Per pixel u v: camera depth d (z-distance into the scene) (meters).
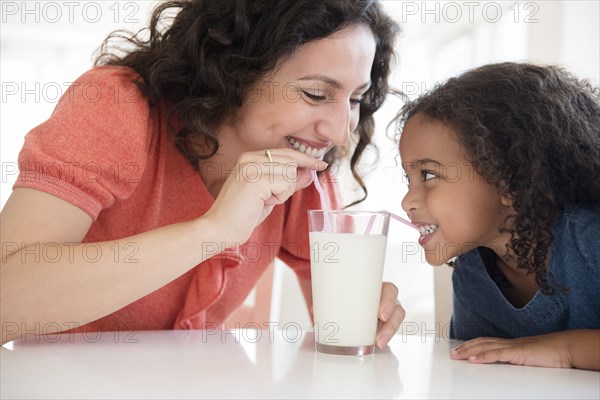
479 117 1.25
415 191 1.32
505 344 1.03
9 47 6.29
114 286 1.03
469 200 1.26
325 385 0.79
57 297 1.02
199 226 1.07
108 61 1.42
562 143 1.22
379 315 1.11
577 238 1.12
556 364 0.98
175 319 1.42
